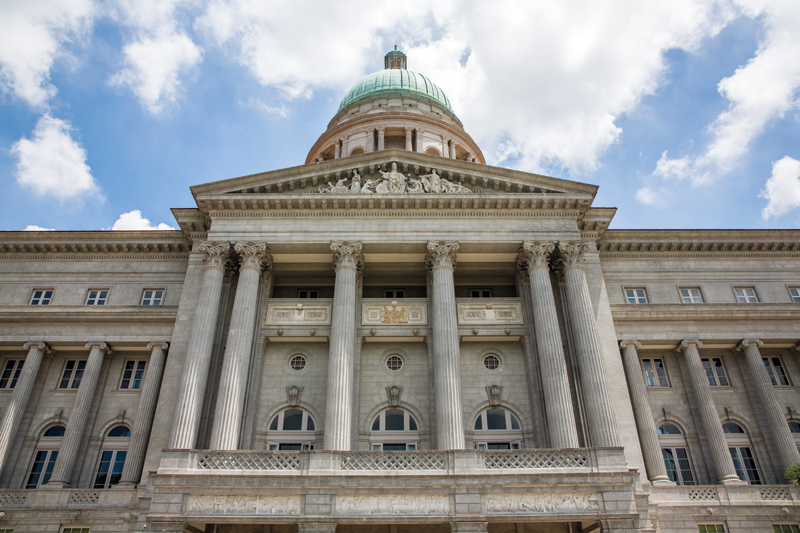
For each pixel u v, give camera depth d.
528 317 32.78
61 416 32.97
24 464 31.59
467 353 32.94
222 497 23.25
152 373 32.53
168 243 36.59
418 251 33.28
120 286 36.19
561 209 33.34
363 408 31.33
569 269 31.75
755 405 33.00
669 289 36.06
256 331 32.03
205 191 33.16
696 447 31.73
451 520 22.50
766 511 27.56
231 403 27.45
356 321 32.56
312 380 32.09
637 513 22.72
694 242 36.75
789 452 30.64
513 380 32.09
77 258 37.16
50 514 27.39
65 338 33.91
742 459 31.94
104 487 31.06
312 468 23.72
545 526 26.56
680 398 33.12
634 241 36.62
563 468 23.77
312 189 34.28
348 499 23.14
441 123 57.16
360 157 34.75
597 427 27.28
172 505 22.89
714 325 34.31
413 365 32.59
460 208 33.19
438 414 27.72
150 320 34.25
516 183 33.97
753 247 37.28
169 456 24.03
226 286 32.66
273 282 35.69
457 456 23.98
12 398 32.16
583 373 28.97
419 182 34.00
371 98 62.19
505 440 30.64
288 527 26.05
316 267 35.00
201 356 28.75
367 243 32.38
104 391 33.56
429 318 32.78
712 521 27.33
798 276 36.91
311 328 32.47
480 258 34.16
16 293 35.97
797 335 33.97
